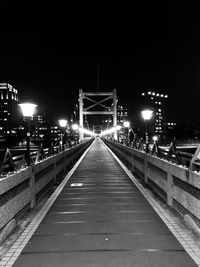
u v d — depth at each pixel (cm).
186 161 866
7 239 607
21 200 730
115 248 558
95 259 512
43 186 1002
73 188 1175
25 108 999
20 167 932
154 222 713
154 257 518
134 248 557
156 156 1162
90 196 1017
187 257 517
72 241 596
